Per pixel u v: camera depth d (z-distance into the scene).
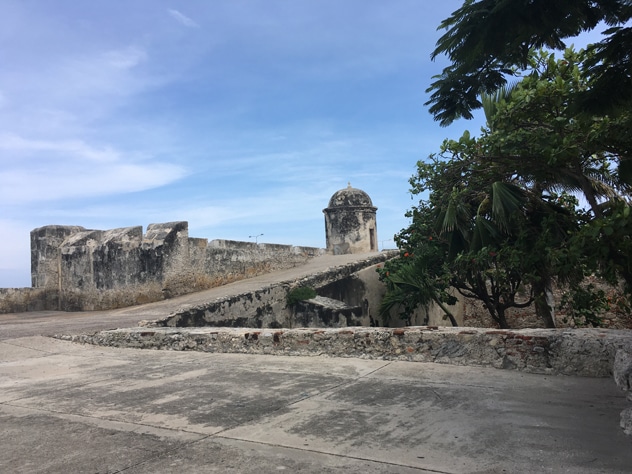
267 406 4.27
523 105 5.37
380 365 5.76
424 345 5.88
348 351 6.34
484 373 5.14
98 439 3.58
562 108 5.24
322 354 6.49
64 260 16.59
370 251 25.97
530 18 2.84
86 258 15.78
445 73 3.73
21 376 5.96
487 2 2.84
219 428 3.73
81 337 8.26
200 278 14.71
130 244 14.39
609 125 4.35
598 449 3.05
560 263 5.05
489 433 3.40
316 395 4.57
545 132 5.30
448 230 8.61
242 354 6.95
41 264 16.72
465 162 6.36
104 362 6.73
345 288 12.99
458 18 2.96
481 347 5.53
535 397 4.23
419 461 2.98
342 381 5.08
